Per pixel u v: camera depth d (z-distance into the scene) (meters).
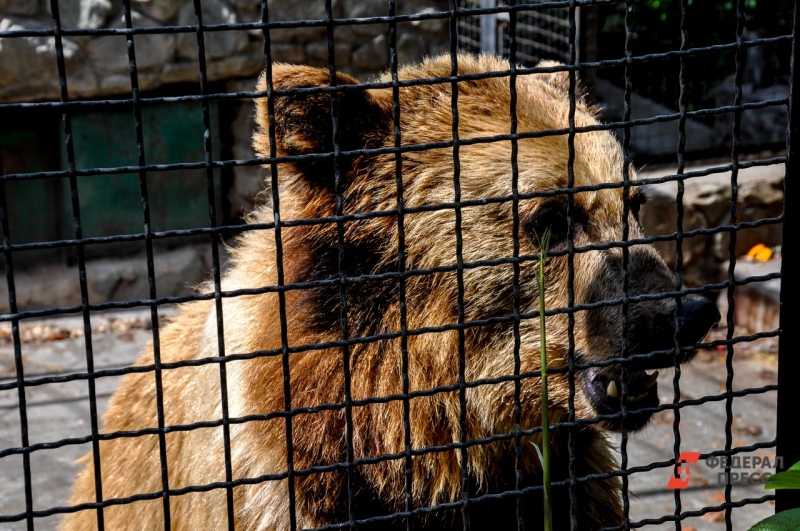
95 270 8.15
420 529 3.15
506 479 3.24
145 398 3.76
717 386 6.71
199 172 8.62
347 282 2.22
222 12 8.30
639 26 8.91
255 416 2.17
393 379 3.03
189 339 3.63
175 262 8.40
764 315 7.53
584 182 3.15
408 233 3.09
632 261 3.11
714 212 7.95
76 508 2.04
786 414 2.53
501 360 3.14
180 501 3.38
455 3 2.12
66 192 8.22
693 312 2.79
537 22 8.62
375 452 3.01
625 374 2.44
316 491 2.93
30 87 7.85
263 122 2.80
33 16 7.83
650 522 2.48
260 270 3.17
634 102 8.99
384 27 8.83
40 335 7.65
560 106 3.42
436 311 3.08
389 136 3.11
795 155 2.42
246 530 2.98
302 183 3.04
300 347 2.19
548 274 3.13
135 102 1.92
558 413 3.23
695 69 9.05
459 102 3.25
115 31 1.89
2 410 6.40
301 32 8.55
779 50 9.19
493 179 3.10
